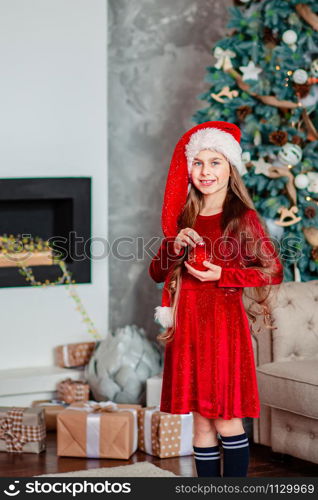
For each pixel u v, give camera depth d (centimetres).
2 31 443
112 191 503
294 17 414
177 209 280
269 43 420
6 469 349
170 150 500
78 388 425
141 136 502
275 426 354
